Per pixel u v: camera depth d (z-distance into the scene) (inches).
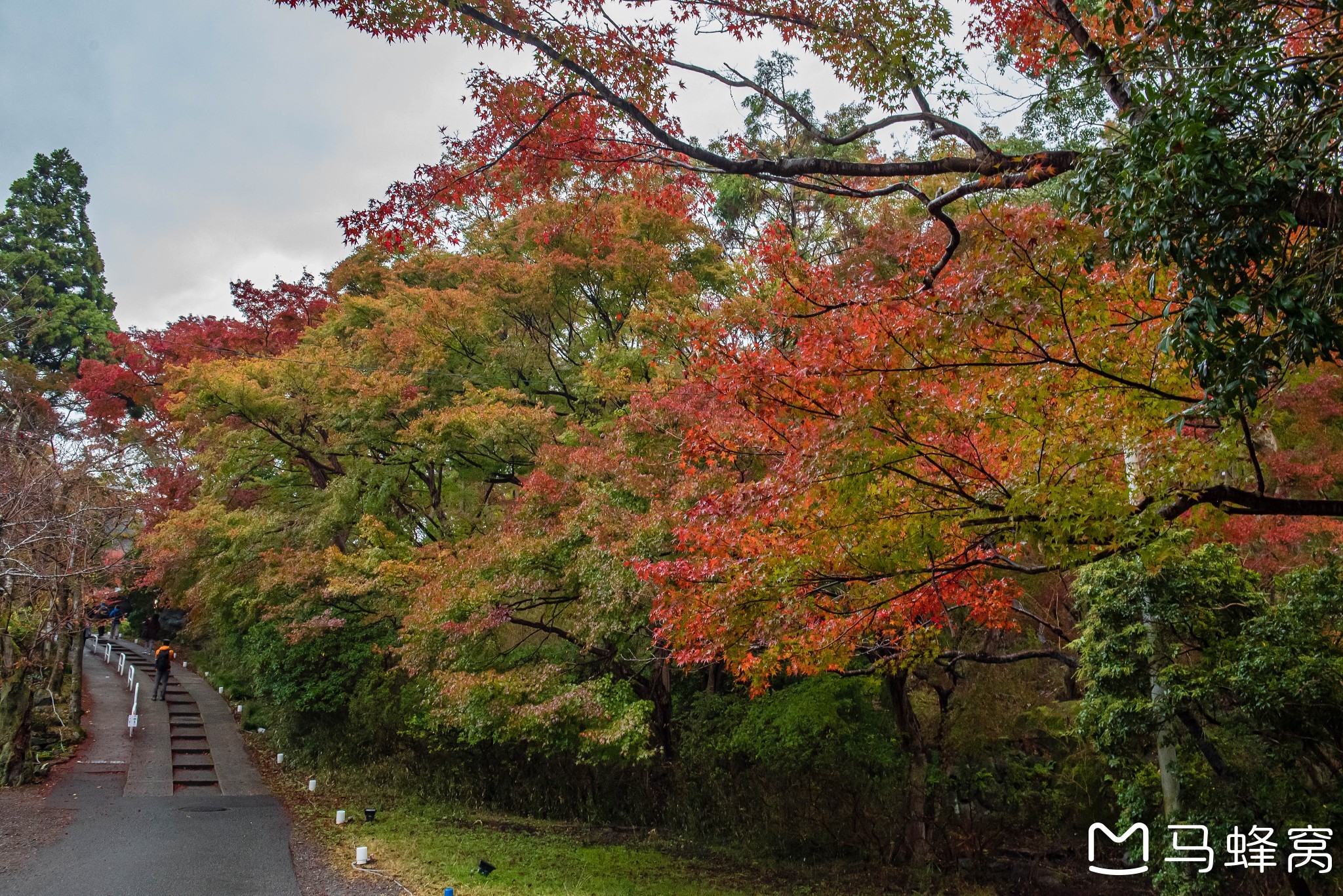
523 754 701.3
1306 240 213.8
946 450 258.1
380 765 741.3
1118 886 537.6
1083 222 233.1
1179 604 374.9
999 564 287.6
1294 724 369.1
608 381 595.2
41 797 547.5
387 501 737.0
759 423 307.3
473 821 603.5
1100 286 225.1
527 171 316.5
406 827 557.0
